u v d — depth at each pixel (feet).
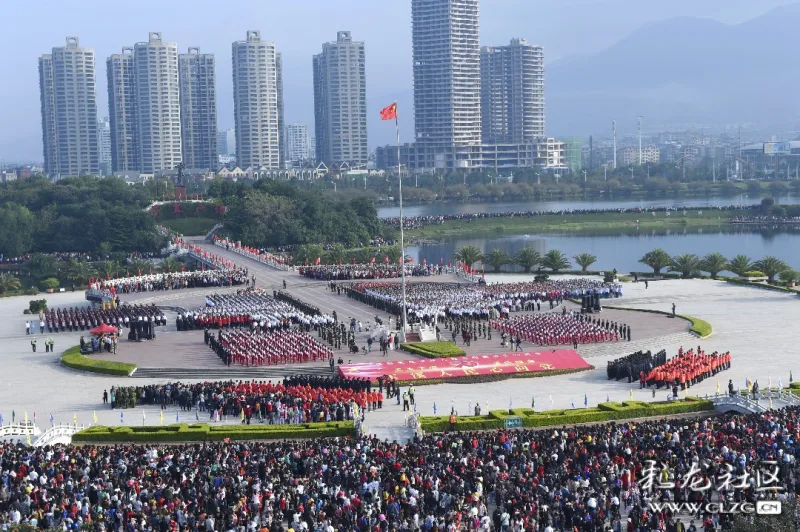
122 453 313.12
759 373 476.54
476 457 302.66
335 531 243.40
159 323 650.84
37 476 282.15
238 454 312.50
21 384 494.59
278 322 602.85
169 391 440.45
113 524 250.98
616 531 249.55
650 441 312.71
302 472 298.15
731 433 318.24
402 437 370.94
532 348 541.34
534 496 263.08
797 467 279.69
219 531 247.70
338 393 422.00
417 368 486.79
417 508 259.60
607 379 478.59
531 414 391.86
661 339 564.30
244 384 437.99
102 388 480.23
